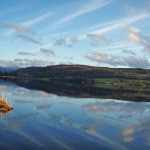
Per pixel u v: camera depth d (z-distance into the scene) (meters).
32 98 53.91
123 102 55.53
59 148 19.16
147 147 20.62
